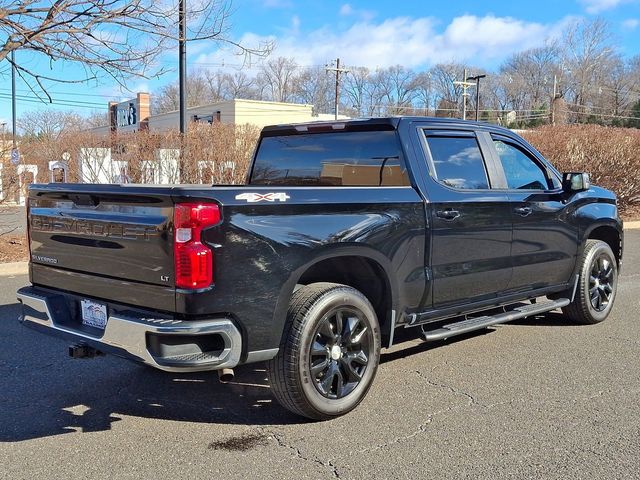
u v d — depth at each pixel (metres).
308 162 5.46
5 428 4.00
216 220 3.51
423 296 4.71
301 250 3.86
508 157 5.62
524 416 4.15
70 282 4.18
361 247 4.18
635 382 4.83
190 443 3.77
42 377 4.99
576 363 5.32
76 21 8.55
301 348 3.84
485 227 5.09
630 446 3.69
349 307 4.12
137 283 3.71
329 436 3.85
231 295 3.58
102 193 3.84
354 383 4.22
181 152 14.51
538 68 87.88
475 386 4.75
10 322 6.66
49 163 17.09
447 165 5.00
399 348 5.79
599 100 79.88
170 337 3.48
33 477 3.34
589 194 6.43
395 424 4.03
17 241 11.56
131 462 3.52
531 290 5.79
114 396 4.58
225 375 3.71
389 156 4.84
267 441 3.79
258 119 40.22
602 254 6.57
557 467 3.43
